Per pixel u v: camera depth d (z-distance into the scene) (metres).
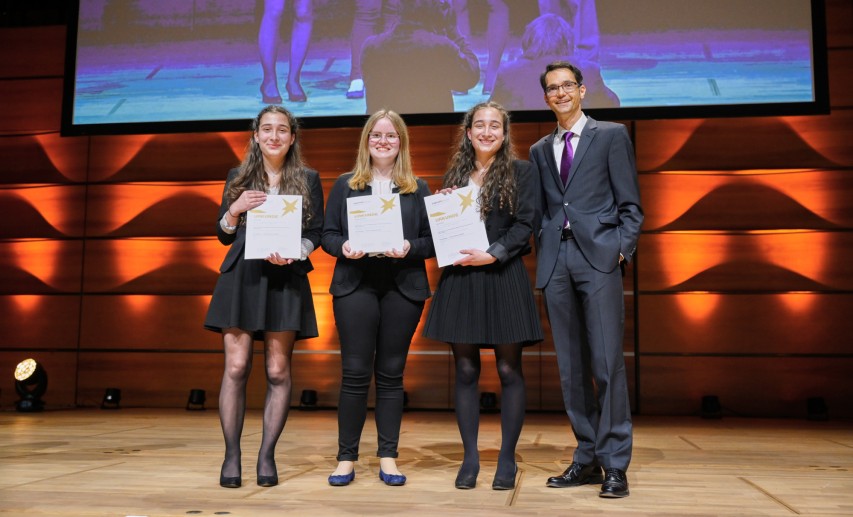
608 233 2.19
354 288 2.21
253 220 2.16
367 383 2.23
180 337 5.29
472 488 2.10
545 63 4.50
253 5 4.80
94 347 5.35
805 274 4.82
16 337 5.42
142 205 5.42
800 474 2.43
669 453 2.97
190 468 2.46
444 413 4.88
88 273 5.41
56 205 5.49
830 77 4.91
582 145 2.26
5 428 3.77
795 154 4.90
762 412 4.78
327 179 5.37
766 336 4.83
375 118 2.32
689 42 4.43
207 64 4.81
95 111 4.89
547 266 2.25
